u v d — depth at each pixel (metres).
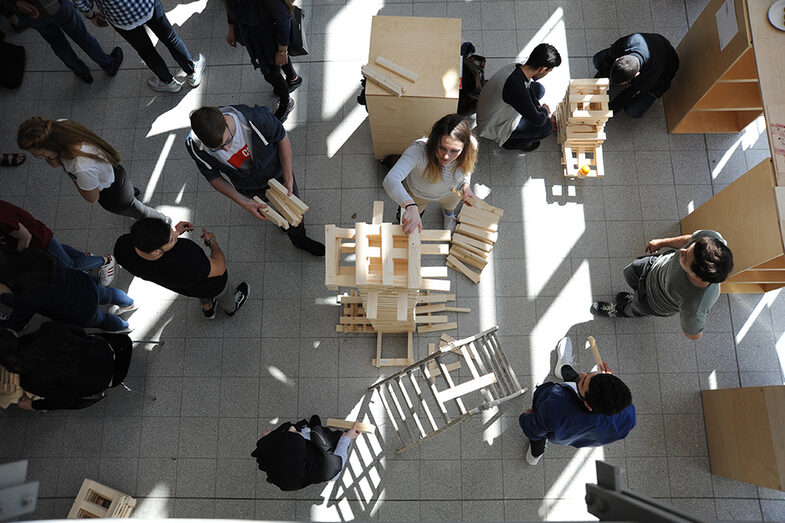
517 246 4.50
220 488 3.96
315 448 3.20
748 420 3.54
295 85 4.91
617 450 3.99
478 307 4.35
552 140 4.75
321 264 4.48
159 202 4.65
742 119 4.53
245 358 4.25
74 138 3.12
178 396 4.16
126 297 4.19
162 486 3.97
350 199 4.68
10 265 2.87
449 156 3.06
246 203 3.59
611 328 4.27
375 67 3.72
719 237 3.21
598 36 5.04
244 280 4.45
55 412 4.10
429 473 3.96
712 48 4.08
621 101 4.56
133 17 3.88
